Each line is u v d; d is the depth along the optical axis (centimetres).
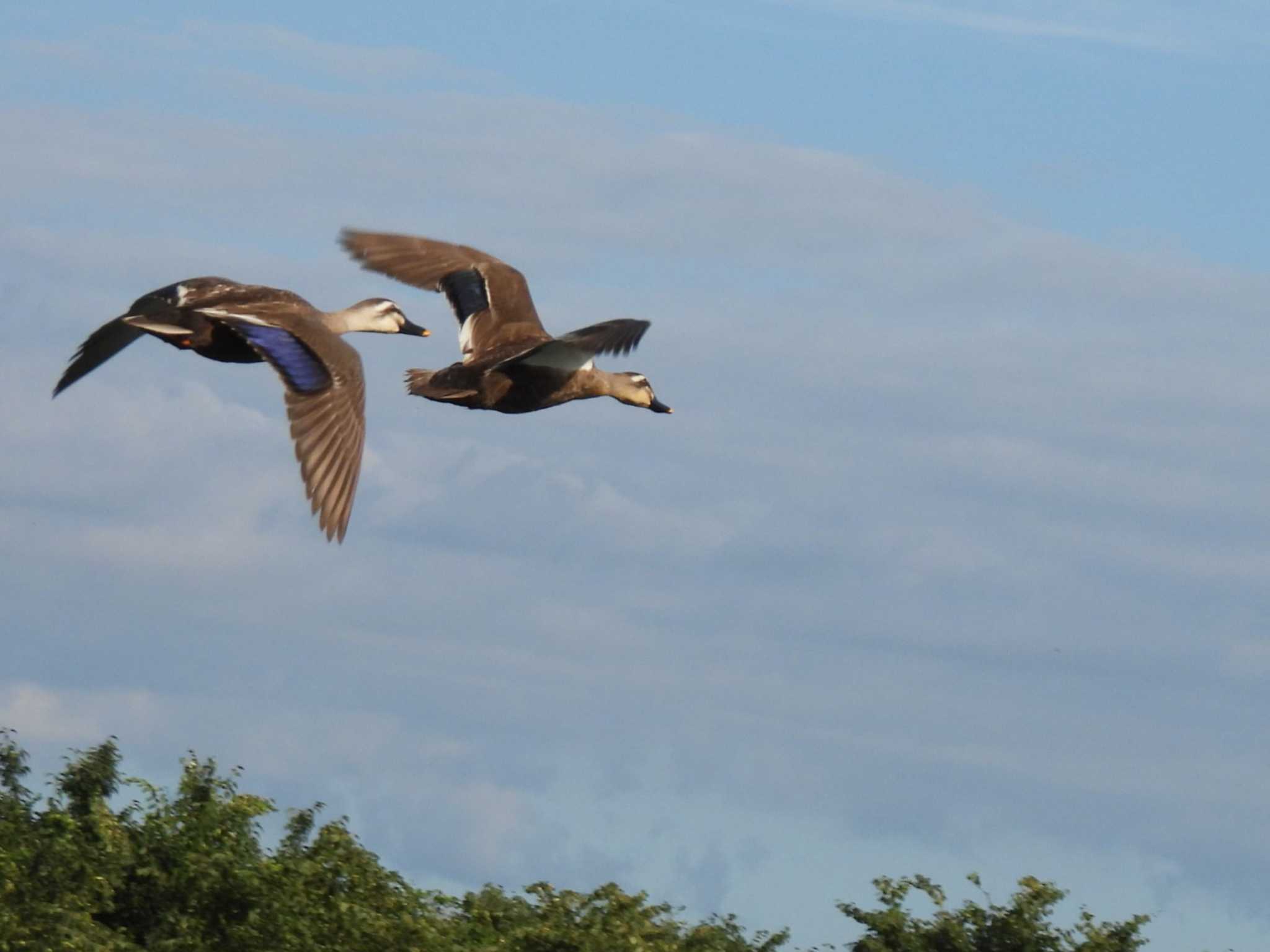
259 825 2616
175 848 2466
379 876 2636
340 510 1104
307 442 1115
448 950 2356
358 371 1152
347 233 1609
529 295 1595
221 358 1298
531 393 1549
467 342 1557
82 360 1297
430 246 1611
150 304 1304
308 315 1243
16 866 2303
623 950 2336
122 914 2448
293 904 2395
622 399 1761
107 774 2591
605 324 1388
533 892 2553
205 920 2395
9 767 2612
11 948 2100
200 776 2641
